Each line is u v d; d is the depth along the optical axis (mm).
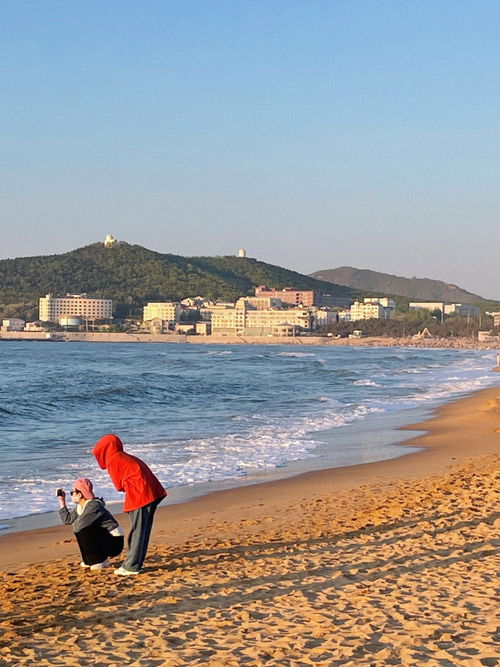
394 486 14852
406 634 6328
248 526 11430
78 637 6488
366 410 31922
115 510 13211
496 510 11578
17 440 22672
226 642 6270
